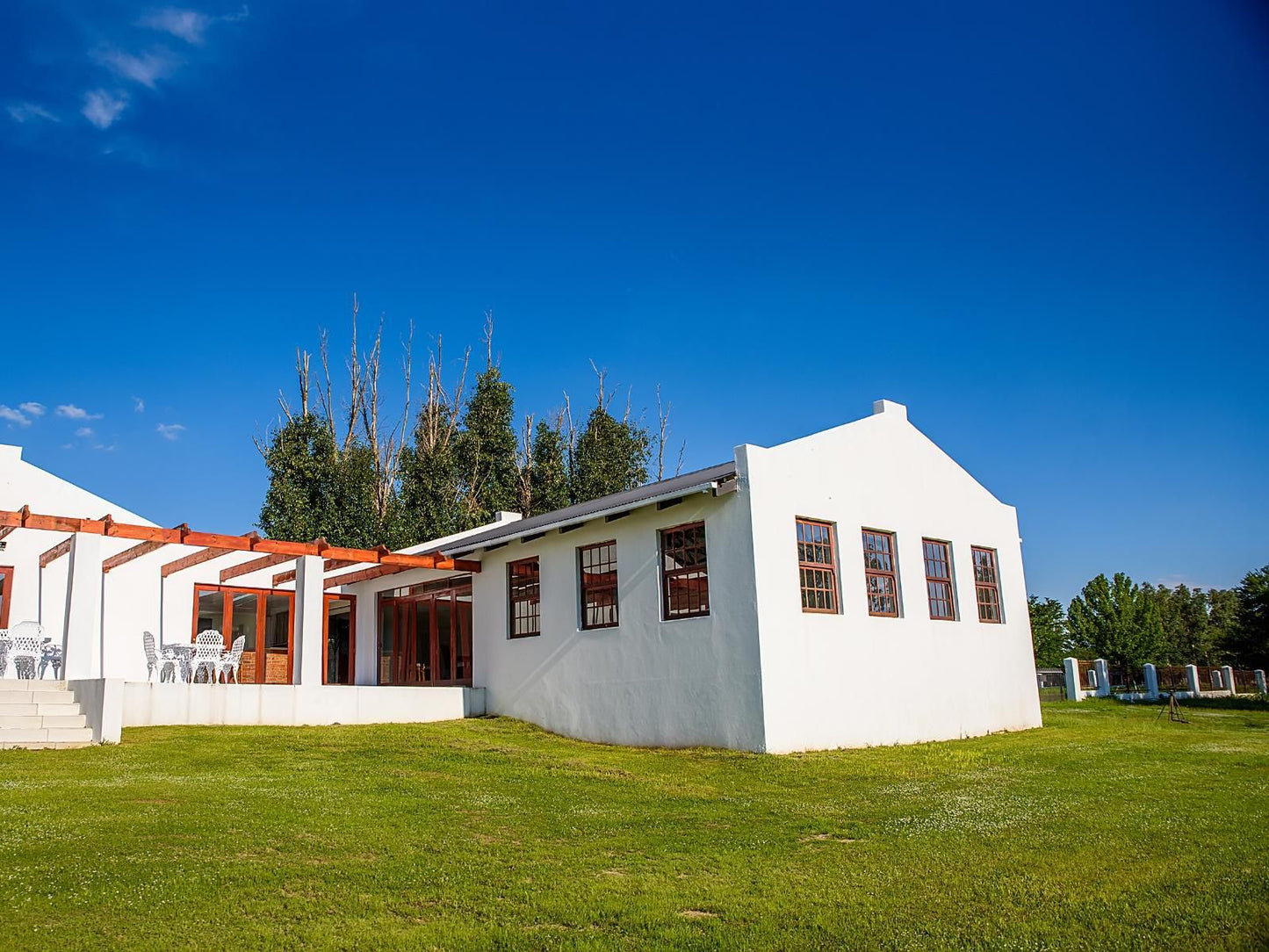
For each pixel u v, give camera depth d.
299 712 16.72
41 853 7.14
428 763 13.12
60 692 13.96
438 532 35.88
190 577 21.28
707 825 9.48
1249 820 9.18
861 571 16.75
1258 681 34.91
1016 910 6.30
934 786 11.83
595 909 6.45
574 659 17.77
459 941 5.79
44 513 19.41
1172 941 5.62
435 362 43.03
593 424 41.09
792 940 5.83
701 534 15.85
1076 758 14.41
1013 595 20.58
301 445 33.69
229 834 8.09
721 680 15.02
